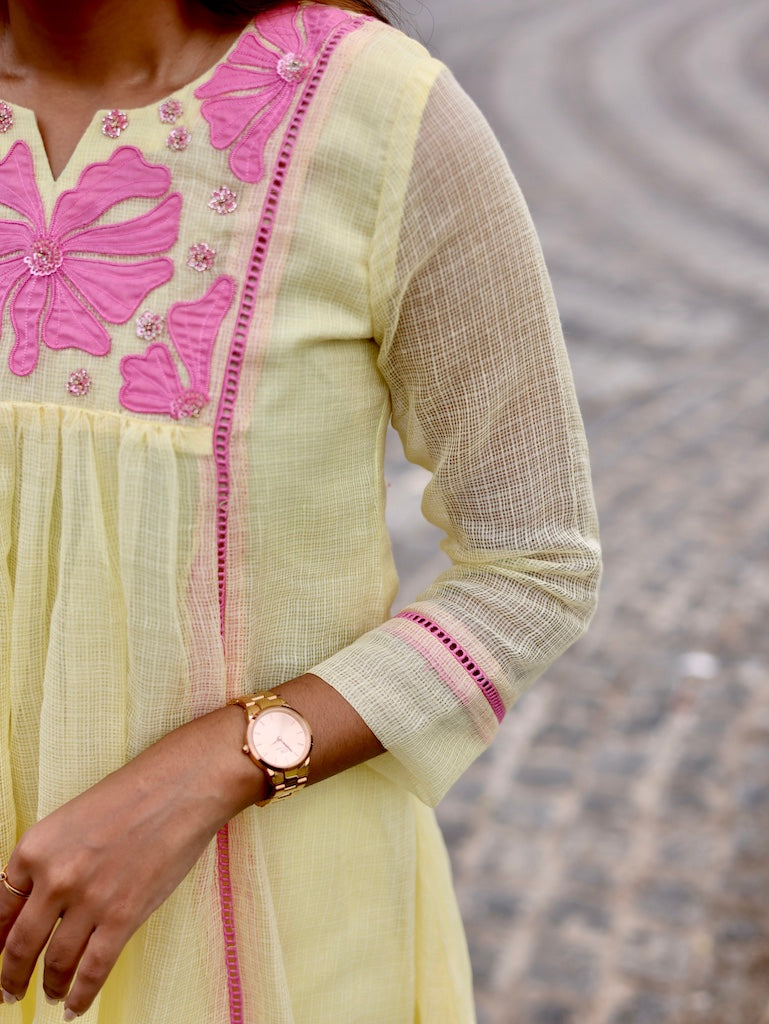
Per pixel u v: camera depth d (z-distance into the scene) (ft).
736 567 15.17
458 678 3.80
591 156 40.96
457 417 3.80
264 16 3.69
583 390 21.47
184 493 3.58
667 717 12.21
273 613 3.84
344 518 3.84
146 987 3.84
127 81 3.65
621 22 64.49
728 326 24.70
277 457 3.63
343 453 3.79
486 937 9.59
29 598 3.73
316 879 4.05
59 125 3.67
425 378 3.77
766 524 16.33
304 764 3.59
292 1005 4.11
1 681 3.83
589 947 9.45
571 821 10.84
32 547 3.67
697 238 31.50
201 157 3.56
